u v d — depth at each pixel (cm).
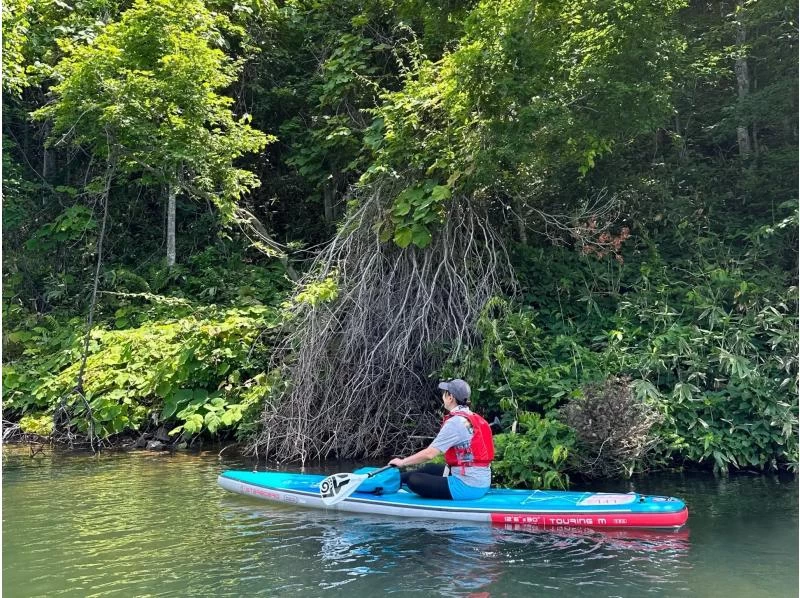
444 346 792
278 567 422
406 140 818
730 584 387
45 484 654
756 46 1091
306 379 774
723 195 1018
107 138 923
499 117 749
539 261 925
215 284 1120
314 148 1133
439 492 555
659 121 790
